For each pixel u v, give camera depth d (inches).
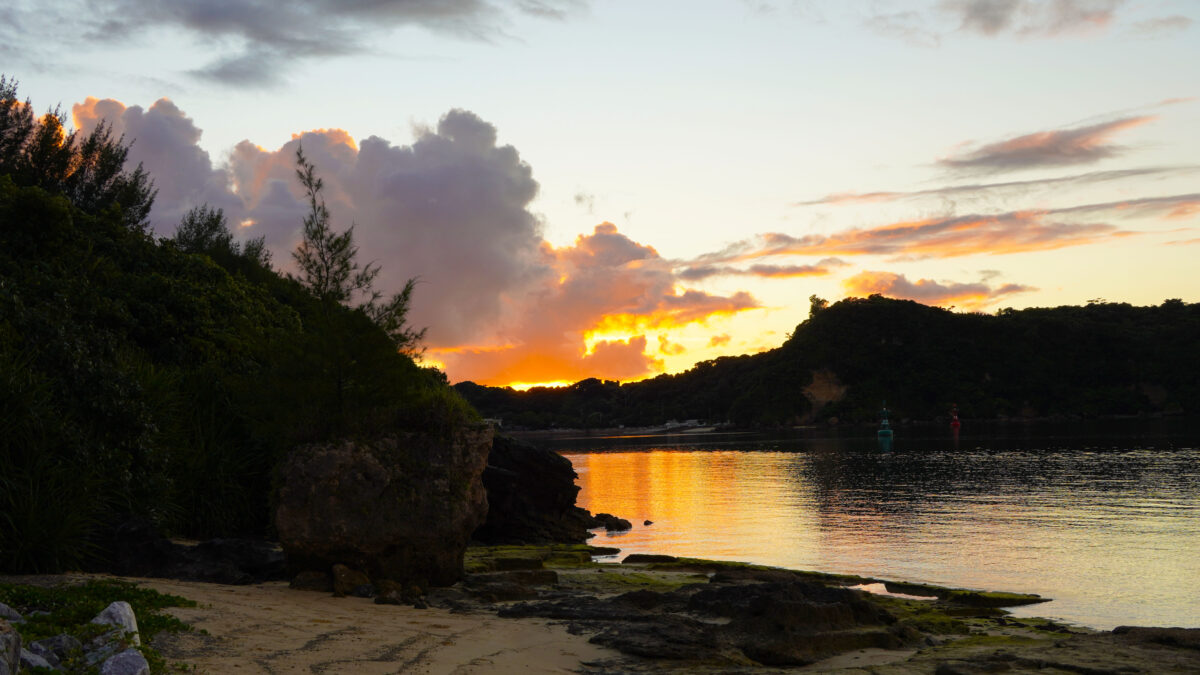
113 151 1455.5
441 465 664.4
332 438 647.1
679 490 2325.3
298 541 612.7
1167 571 960.3
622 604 577.9
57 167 1347.2
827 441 6181.1
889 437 4886.8
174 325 968.9
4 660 223.3
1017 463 3186.5
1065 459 3299.7
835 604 514.3
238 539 649.6
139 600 426.3
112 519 588.1
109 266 1039.6
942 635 558.9
